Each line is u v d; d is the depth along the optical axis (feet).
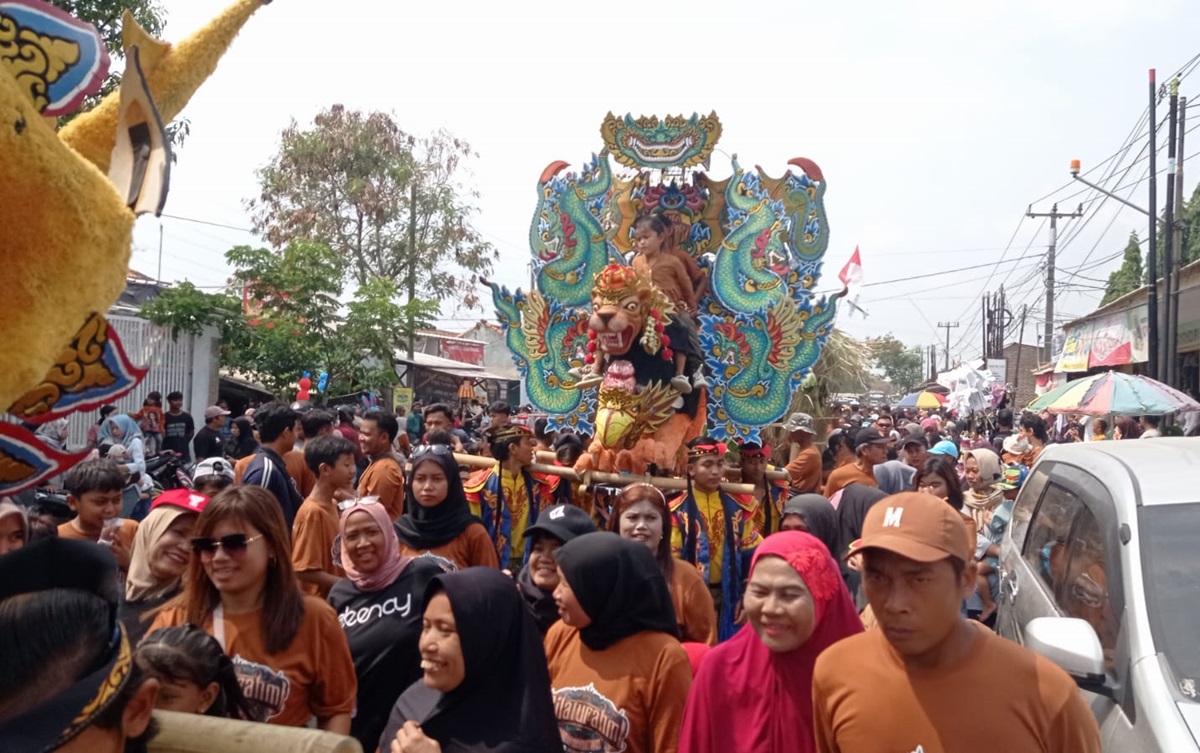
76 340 5.41
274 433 24.02
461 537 18.62
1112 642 12.62
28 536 15.51
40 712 5.68
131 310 58.80
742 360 26.45
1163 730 10.62
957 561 8.55
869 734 8.63
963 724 8.36
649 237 26.68
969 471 29.43
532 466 24.27
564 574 12.19
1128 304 82.48
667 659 12.03
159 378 57.93
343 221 103.19
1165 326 66.18
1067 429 82.17
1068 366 101.91
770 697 10.92
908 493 8.90
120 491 18.06
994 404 98.48
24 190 5.01
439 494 18.40
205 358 60.49
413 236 99.96
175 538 14.89
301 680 11.98
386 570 14.64
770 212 26.68
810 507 18.85
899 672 8.74
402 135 105.40
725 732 11.12
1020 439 39.65
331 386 67.97
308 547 19.10
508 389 142.00
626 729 11.82
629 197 28.14
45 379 5.49
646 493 16.46
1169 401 44.50
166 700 10.03
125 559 18.25
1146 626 12.12
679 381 23.79
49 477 5.72
